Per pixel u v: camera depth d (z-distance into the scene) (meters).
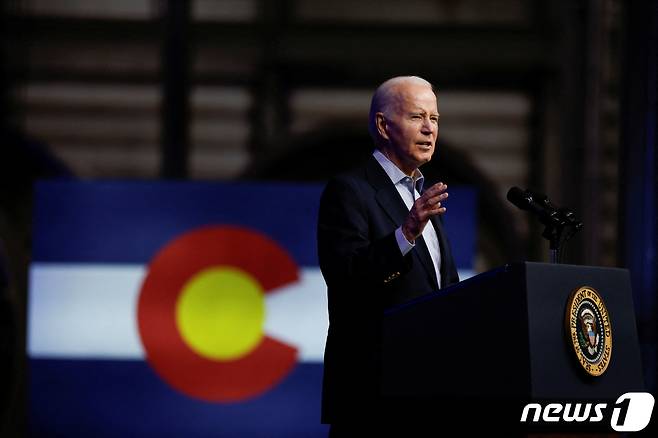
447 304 8.08
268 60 30.44
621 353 8.12
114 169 30.33
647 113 17.84
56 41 30.50
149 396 21.72
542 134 30.55
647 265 17.55
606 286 8.13
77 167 30.30
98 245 21.98
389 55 30.50
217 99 30.50
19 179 30.03
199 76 30.47
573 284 7.87
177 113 28.45
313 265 21.89
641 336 17.38
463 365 7.91
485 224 29.94
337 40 30.44
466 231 21.56
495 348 7.72
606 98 25.62
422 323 8.24
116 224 22.00
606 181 26.12
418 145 9.72
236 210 22.03
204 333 21.80
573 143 26.28
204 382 21.67
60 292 21.86
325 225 9.57
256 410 21.64
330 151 29.97
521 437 7.62
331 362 9.41
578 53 26.34
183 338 21.80
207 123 30.47
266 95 30.53
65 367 21.78
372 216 9.55
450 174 29.94
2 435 25.53
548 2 30.55
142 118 30.47
